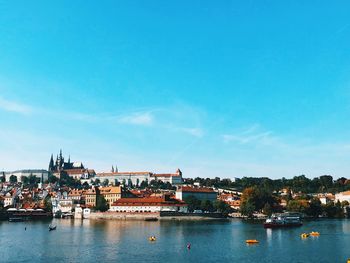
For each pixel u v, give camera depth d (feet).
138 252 515.50
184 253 508.53
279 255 493.77
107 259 468.75
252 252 516.73
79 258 475.31
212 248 549.13
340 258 472.85
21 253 510.17
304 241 624.18
